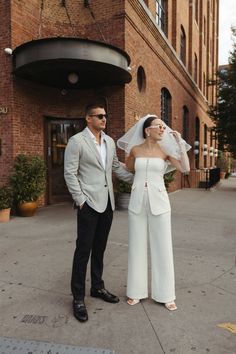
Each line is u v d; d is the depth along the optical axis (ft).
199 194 49.60
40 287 13.33
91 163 11.27
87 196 11.26
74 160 11.03
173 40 53.72
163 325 10.51
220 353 9.12
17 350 9.15
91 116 11.32
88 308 11.58
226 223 26.45
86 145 11.18
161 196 11.65
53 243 19.53
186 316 11.09
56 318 10.89
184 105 63.16
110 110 32.68
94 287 12.32
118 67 27.71
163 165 11.84
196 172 72.02
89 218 11.23
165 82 48.08
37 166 27.68
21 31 28.96
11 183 27.53
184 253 18.06
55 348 9.24
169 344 9.51
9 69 28.25
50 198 33.50
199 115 80.53
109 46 26.81
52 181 34.01
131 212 11.86
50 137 33.47
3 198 25.29
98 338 9.78
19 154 28.71
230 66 61.26
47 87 32.14
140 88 38.81
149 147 11.89
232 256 17.63
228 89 61.26
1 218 25.36
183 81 60.49
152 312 11.33
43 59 25.48
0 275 14.55
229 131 62.75
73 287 11.27
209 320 10.84
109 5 32.27
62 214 28.40
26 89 29.84
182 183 60.80
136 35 35.32
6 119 28.63
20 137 29.22
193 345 9.46
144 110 38.40
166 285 11.62
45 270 15.16
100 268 12.34
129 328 10.31
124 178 12.91
